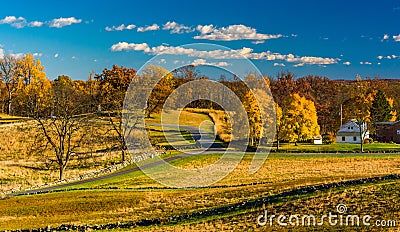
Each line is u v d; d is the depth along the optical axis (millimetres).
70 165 72062
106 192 48719
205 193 43656
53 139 84062
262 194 41219
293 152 79812
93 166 71250
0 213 41875
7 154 76688
